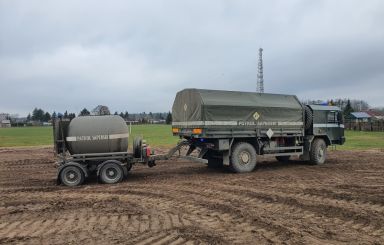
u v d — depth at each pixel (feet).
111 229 24.11
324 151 56.70
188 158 46.73
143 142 46.70
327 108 57.16
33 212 28.96
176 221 25.81
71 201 32.63
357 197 32.42
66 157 41.96
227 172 49.37
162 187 38.73
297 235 22.50
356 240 21.65
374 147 86.22
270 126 50.85
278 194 34.12
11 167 58.85
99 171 41.78
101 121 42.78
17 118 587.68
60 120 42.04
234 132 47.80
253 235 22.63
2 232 23.90
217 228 24.12
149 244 21.30
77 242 21.70
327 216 26.78
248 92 50.29
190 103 47.80
